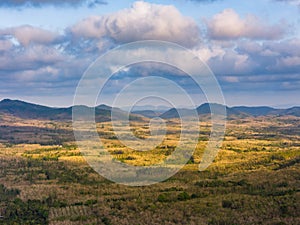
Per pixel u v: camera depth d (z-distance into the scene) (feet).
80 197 312.09
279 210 240.73
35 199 317.83
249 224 223.10
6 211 295.48
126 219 244.63
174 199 277.44
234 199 266.36
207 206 255.91
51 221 264.72
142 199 283.18
